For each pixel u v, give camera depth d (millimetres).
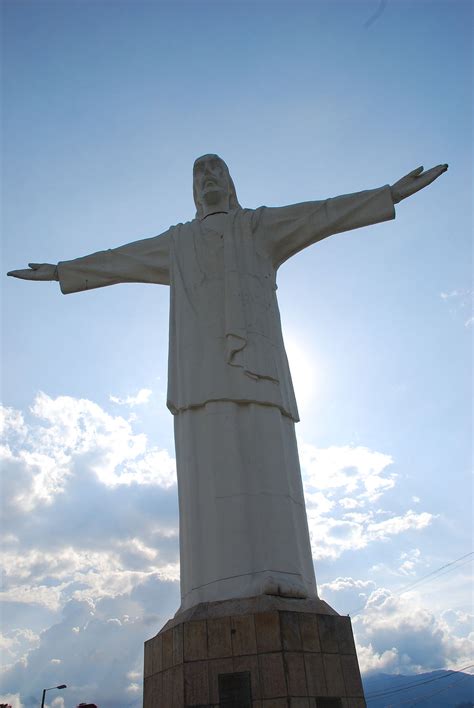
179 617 13938
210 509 15273
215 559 14555
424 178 18781
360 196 19188
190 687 12289
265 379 16953
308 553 15852
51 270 21578
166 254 20484
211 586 14328
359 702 12672
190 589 14617
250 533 14758
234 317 17453
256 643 12469
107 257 21297
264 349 17484
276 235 19781
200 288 18547
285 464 16062
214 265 18953
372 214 19016
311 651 12641
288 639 12500
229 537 14664
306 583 14938
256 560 14445
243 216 19891
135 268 20906
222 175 21828
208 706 12031
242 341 17141
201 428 16469
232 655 12438
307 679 12234
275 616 12680
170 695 12617
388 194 18938
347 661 13055
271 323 18391
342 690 12586
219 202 21328
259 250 19516
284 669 12086
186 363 17312
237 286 18125
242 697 12008
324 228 19375
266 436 16188
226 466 15562
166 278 20844
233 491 15211
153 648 13805
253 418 16281
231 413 16281
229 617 12867
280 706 11758
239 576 14148
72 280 21438
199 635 12797
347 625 13625
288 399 17688
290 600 13445
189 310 18234
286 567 14570
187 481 15867
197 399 16672
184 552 15453
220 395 16453
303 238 19719
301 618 12953
